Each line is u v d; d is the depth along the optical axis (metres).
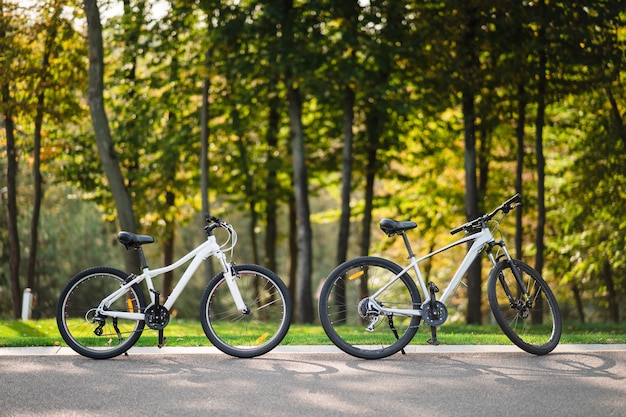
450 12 16.45
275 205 22.84
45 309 29.97
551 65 16.69
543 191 17.55
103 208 21.66
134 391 5.11
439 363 6.08
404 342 6.41
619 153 18.97
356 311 6.59
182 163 20.78
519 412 4.60
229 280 6.48
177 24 17.92
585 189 20.19
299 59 16.30
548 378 5.51
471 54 16.95
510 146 20.56
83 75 19.17
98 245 31.25
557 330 6.60
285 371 5.76
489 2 15.76
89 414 4.54
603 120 19.19
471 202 17.34
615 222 21.00
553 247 22.72
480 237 6.71
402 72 18.38
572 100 19.77
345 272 6.55
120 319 6.50
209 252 6.63
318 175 22.41
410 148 21.88
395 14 16.64
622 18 17.61
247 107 20.16
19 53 18.70
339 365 6.00
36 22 18.72
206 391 5.11
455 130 19.73
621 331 12.89
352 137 18.83
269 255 23.19
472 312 17.73
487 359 6.24
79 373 5.69
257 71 18.19
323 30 17.67
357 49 16.38
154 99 20.22
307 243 18.28
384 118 19.53
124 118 20.33
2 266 28.72
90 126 21.11
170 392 5.08
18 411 4.61
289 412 4.58
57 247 29.97
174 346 6.98
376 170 20.34
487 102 17.33
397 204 23.23
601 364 6.02
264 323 6.51
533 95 16.97
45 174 25.25
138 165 20.95
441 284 26.88
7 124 19.47
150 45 19.03
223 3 17.06
